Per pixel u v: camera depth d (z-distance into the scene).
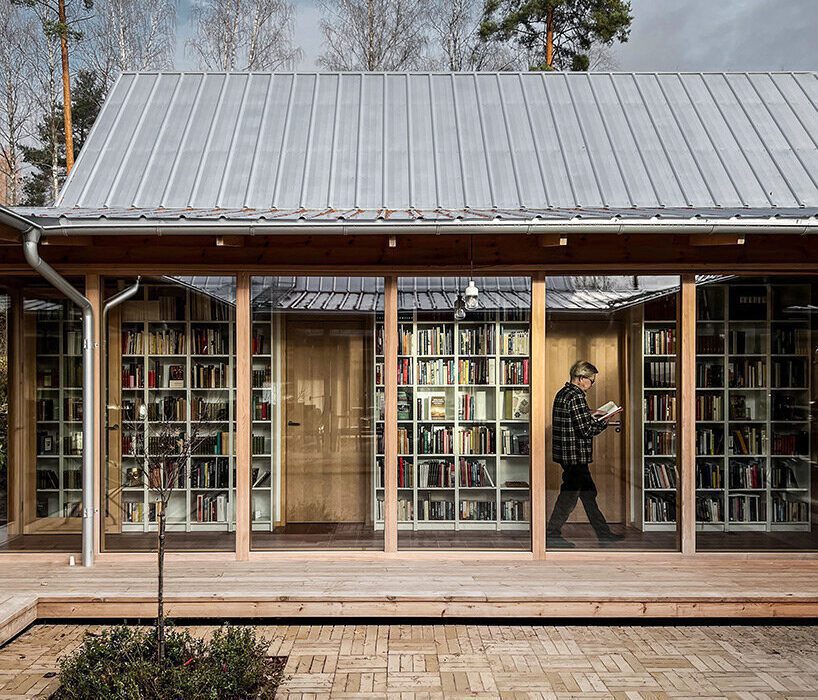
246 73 8.67
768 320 6.64
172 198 6.92
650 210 6.20
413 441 6.64
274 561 6.48
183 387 6.62
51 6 17.33
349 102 8.29
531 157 7.41
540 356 6.59
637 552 6.57
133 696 3.70
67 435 6.73
